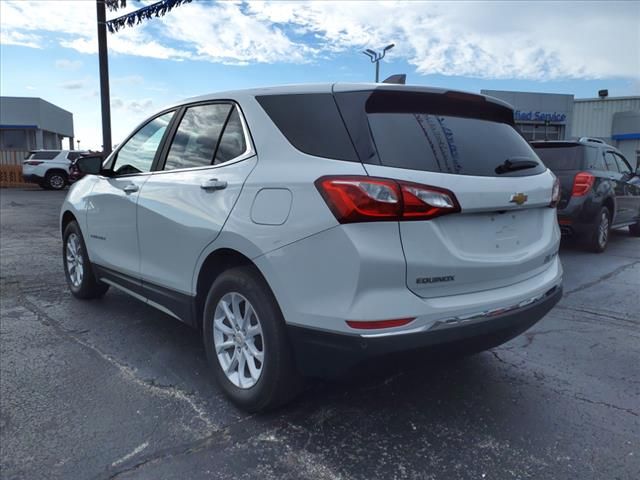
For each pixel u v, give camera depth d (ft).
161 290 12.28
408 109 9.52
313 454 8.80
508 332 9.52
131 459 8.64
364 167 8.35
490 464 8.53
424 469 8.40
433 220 8.43
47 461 8.55
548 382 11.58
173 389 11.14
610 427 9.68
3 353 12.94
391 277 8.11
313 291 8.48
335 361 8.42
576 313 16.67
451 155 9.19
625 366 12.48
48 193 72.54
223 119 11.14
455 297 8.79
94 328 14.83
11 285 19.52
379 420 9.90
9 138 114.52
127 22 29.84
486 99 10.50
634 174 30.12
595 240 26.32
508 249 9.72
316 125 9.27
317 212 8.42
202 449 8.93
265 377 9.42
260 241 9.14
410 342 8.15
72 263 17.88
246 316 9.98
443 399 10.75
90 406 10.36
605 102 111.55
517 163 10.04
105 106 35.83
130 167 14.29
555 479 8.14
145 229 12.62
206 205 10.56
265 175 9.45
